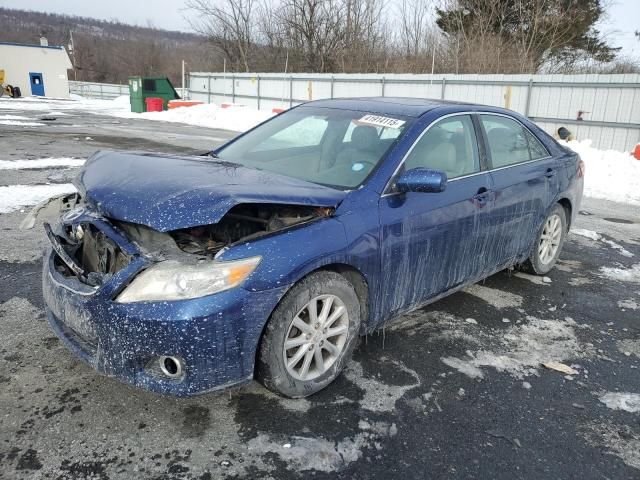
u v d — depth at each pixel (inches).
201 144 551.8
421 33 1184.8
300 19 1344.7
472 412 112.7
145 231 103.7
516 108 685.3
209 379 96.3
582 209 328.5
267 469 92.6
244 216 111.3
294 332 108.7
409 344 139.6
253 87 1098.1
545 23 1089.4
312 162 138.7
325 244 107.7
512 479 94.3
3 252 187.2
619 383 128.0
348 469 94.0
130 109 1139.3
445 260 140.7
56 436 97.0
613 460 101.0
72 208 130.3
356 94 886.4
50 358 121.8
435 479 93.2
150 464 91.9
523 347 142.7
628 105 585.9
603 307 173.5
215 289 94.2
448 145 144.6
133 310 92.8
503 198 157.1
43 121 711.7
